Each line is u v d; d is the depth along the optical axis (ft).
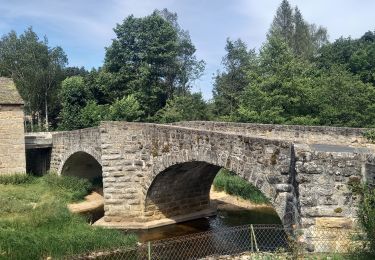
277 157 51.93
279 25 228.02
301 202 46.14
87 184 120.26
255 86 132.98
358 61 183.62
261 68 140.46
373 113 128.36
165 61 192.34
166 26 191.01
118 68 192.85
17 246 58.08
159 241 72.49
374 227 39.52
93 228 72.90
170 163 74.54
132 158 83.76
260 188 54.34
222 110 200.34
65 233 67.15
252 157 55.62
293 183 49.32
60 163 125.59
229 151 59.88
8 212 78.74
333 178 45.75
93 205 107.04
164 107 189.47
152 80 191.21
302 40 222.48
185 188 90.89
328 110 127.03
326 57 200.44
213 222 88.63
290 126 78.95
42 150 137.28
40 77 219.82
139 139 82.38
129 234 73.72
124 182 84.74
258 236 70.33
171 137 74.13
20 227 68.49
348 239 44.62
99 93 194.49
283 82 127.34
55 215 75.46
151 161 80.12
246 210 97.91
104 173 85.87
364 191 44.11
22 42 224.74
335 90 130.72
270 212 95.20
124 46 191.31
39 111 234.17
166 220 86.74
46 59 225.15
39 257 57.67
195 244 68.64
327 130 72.74
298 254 43.55
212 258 56.39
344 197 45.42
